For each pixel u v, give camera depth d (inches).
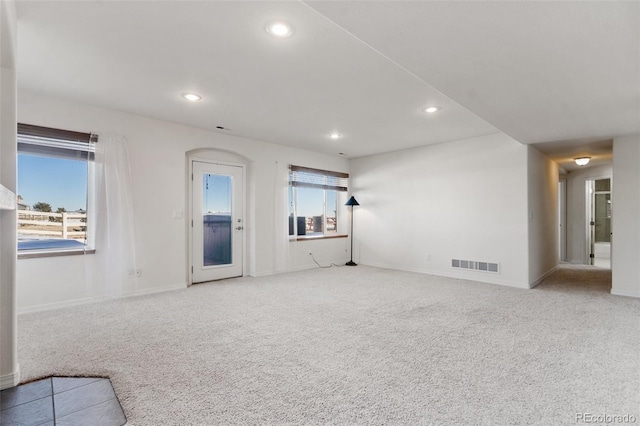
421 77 97.5
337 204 278.4
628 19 66.4
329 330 114.5
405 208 237.5
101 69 110.7
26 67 109.6
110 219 151.2
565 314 132.3
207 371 85.0
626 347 99.3
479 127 177.6
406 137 201.3
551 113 130.5
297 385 78.2
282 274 221.0
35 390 76.6
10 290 79.2
